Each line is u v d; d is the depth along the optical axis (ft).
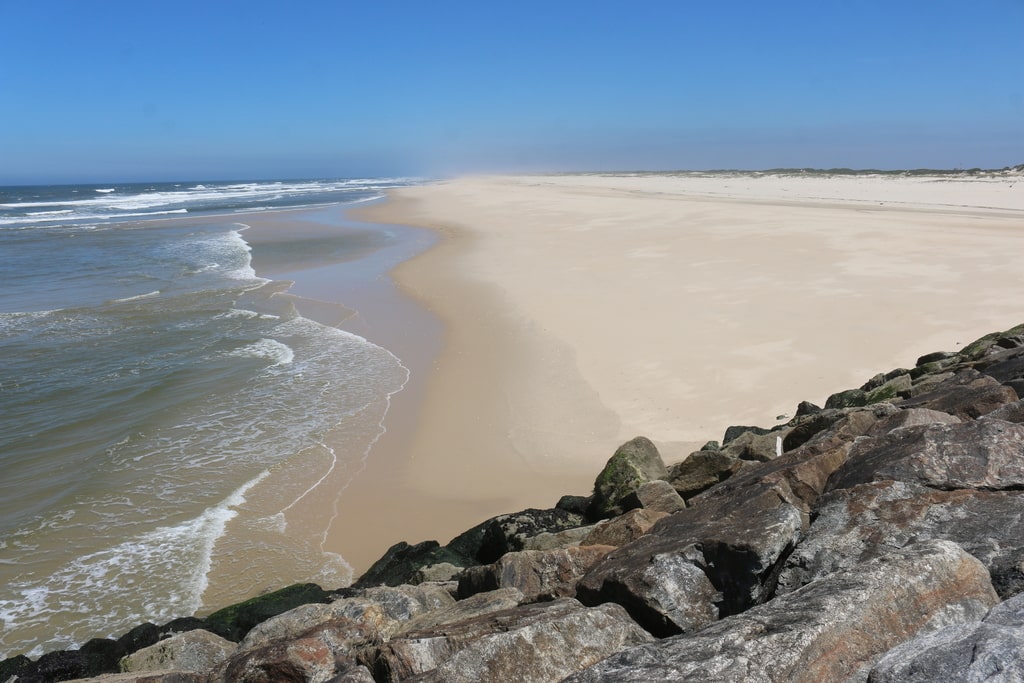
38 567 30.07
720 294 66.13
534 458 39.04
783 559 14.60
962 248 80.79
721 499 18.69
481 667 12.44
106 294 84.28
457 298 76.33
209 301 79.71
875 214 121.80
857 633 10.48
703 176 368.27
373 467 38.88
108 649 22.90
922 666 9.12
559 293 72.84
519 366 52.65
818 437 23.66
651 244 99.81
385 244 125.70
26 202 290.76
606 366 50.37
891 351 48.16
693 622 14.33
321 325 68.44
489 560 28.43
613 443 39.58
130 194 367.45
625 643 13.20
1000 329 50.70
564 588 17.35
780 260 80.33
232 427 43.98
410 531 33.01
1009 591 12.00
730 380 45.75
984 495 14.44
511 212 169.89
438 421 44.47
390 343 61.77
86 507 34.60
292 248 123.54
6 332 65.67
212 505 35.01
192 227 162.30
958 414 22.77
